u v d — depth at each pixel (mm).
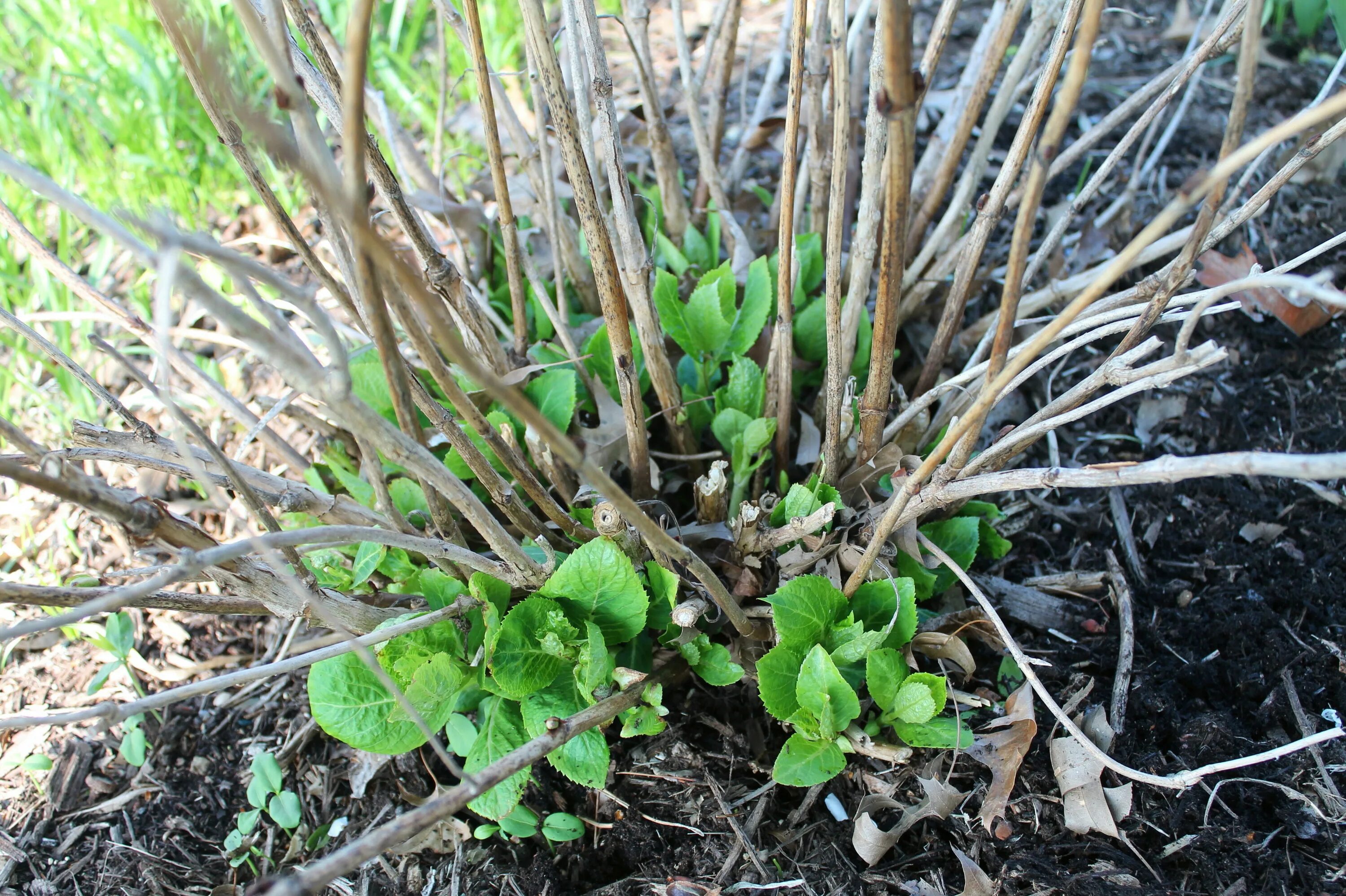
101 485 420
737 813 637
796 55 540
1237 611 699
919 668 667
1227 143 469
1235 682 666
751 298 723
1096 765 609
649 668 637
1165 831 602
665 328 712
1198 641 689
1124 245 887
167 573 406
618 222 610
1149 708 649
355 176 390
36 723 432
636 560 633
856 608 636
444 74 777
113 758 714
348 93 364
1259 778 616
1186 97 827
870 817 611
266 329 418
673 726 672
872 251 644
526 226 863
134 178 964
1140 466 439
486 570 572
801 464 726
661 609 644
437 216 847
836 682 581
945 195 906
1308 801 604
